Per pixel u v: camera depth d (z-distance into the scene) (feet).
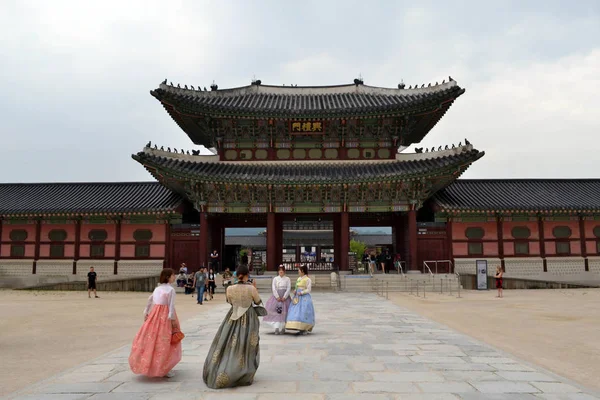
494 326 67.56
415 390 33.68
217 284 146.72
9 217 158.40
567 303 102.12
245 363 35.04
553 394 32.91
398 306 95.40
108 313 86.58
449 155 149.79
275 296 60.44
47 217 159.74
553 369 41.81
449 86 154.40
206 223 155.53
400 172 146.41
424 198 153.28
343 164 159.94
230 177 144.66
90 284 124.47
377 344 52.01
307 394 32.81
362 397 32.04
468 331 62.85
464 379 36.78
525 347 51.88
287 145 162.81
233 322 36.32
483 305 97.60
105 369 40.81
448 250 156.25
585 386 36.06
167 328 37.55
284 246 285.23
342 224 154.71
